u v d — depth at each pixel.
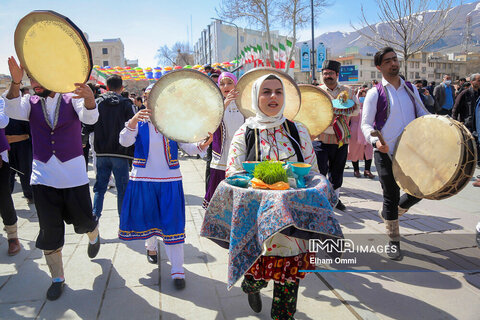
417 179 3.21
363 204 5.40
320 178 2.28
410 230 4.29
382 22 12.99
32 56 2.46
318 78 25.59
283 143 2.45
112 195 6.43
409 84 3.67
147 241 3.61
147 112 2.69
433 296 2.86
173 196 3.17
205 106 2.74
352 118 7.10
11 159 5.74
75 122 3.09
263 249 1.96
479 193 5.83
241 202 2.05
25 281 3.27
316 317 2.62
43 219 2.97
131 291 3.06
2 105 3.52
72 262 3.64
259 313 2.69
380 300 2.81
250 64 33.81
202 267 3.50
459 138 2.86
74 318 2.69
